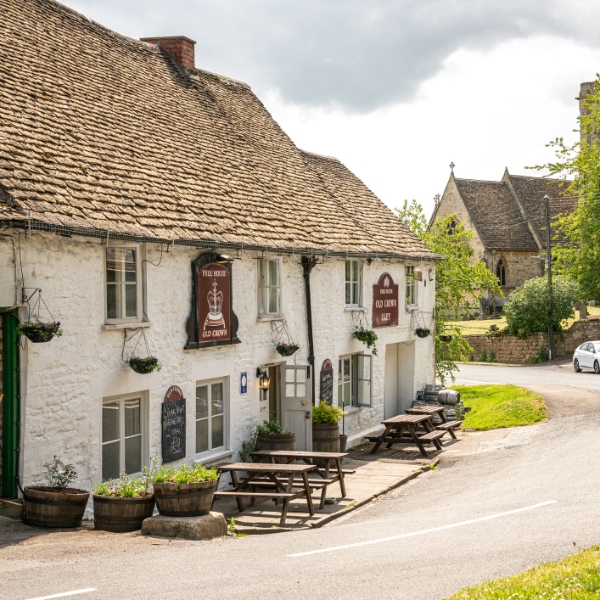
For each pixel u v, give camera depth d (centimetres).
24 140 1155
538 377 3416
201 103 1922
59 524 1000
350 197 2267
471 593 669
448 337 2673
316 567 807
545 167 4384
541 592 657
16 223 973
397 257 2097
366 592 700
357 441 1997
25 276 1017
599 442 1678
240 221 1520
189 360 1362
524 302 4219
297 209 1823
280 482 1292
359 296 2014
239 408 1518
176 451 1323
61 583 725
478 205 6309
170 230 1276
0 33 1394
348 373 2023
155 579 748
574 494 1201
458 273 2852
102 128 1402
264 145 2038
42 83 1362
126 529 1028
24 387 1020
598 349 3550
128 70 1728
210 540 1004
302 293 1734
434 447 1950
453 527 1022
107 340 1173
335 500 1388
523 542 895
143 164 1408
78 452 1112
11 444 1013
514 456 1672
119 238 1145
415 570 785
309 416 1641
